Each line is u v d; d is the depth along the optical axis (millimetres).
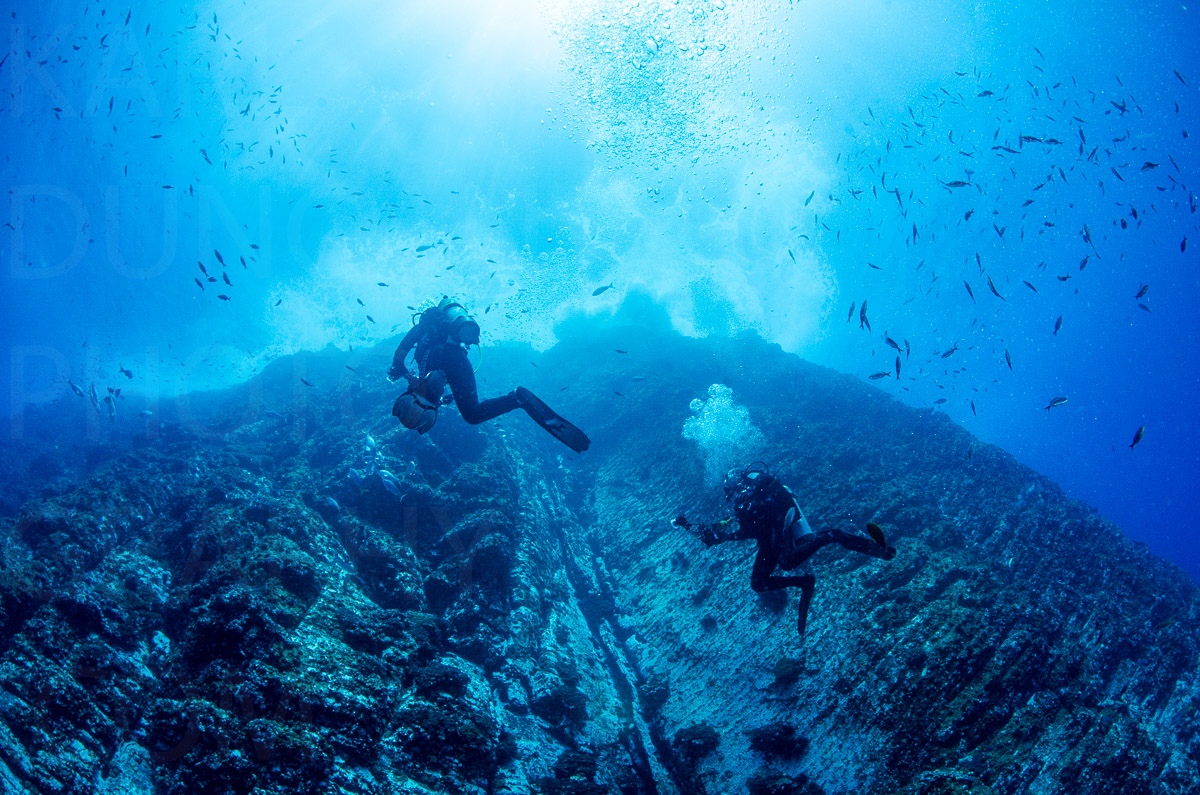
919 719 8438
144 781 5988
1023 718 8367
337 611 8289
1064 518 13031
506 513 11492
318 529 9797
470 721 7648
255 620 7191
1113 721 8492
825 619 10227
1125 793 7742
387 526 10789
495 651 9188
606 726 9211
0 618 7047
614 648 11594
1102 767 7844
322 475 12289
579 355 22234
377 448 12320
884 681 8961
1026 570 11586
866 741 8500
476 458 13438
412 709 7395
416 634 8531
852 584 10656
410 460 12445
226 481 11164
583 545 14203
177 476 11695
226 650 7066
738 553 12016
